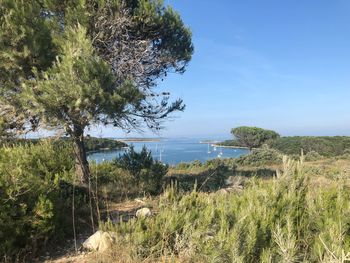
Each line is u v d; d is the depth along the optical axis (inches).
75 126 376.2
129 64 419.8
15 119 381.7
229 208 193.6
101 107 328.5
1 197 226.7
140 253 187.0
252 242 150.3
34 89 335.0
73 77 315.0
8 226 214.5
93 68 317.7
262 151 970.7
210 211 190.7
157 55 465.1
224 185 437.7
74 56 321.7
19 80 356.8
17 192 233.9
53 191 276.7
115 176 437.1
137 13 419.5
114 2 393.7
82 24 380.5
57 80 313.9
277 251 144.9
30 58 346.3
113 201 362.6
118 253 191.8
